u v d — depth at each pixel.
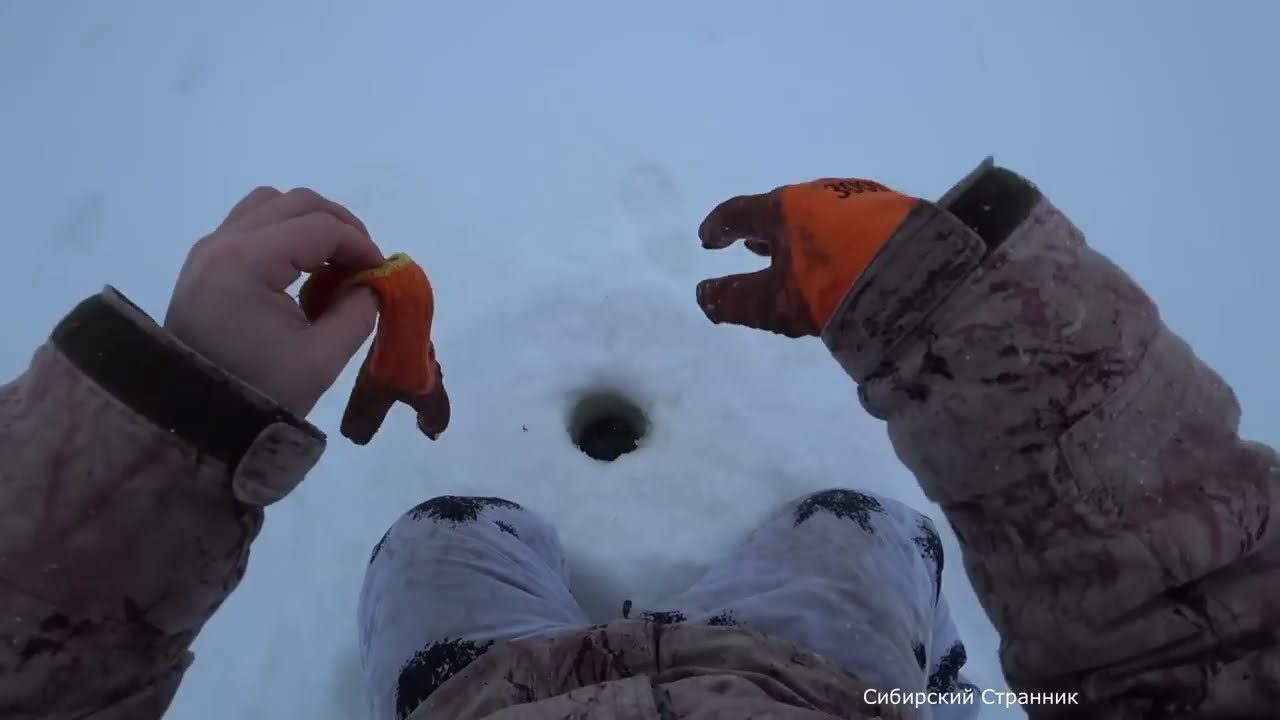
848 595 1.02
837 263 0.69
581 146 1.68
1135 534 0.62
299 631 1.36
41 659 0.55
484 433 1.45
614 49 1.78
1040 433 0.63
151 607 0.57
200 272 0.58
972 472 0.66
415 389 0.80
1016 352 0.63
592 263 1.57
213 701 1.32
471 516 1.19
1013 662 0.71
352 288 0.70
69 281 1.55
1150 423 0.63
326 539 1.40
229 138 1.68
